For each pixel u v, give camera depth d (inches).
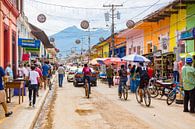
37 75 601.0
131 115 514.3
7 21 773.9
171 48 1023.0
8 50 788.6
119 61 1339.8
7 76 644.1
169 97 643.5
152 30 1232.8
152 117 493.7
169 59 959.6
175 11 975.0
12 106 601.6
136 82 904.9
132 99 753.6
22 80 664.4
